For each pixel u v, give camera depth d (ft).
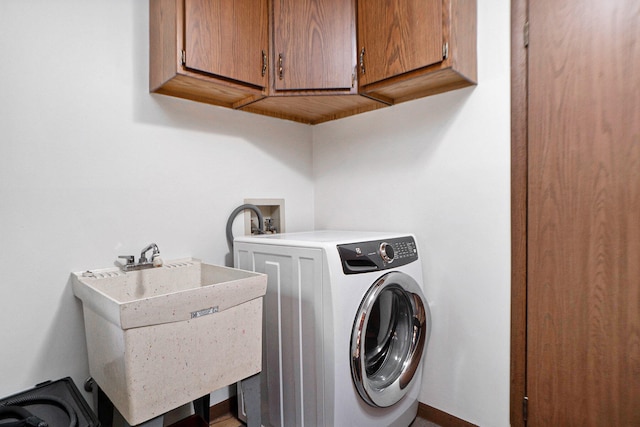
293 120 7.59
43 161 4.66
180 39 4.90
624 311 4.39
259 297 4.47
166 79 5.16
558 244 4.85
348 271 4.70
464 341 5.81
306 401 4.95
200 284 5.77
